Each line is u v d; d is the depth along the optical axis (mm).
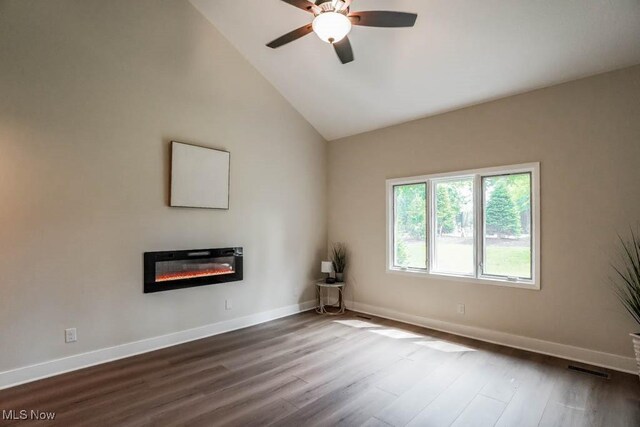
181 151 3711
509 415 2305
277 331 4152
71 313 3000
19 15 2754
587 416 2287
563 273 3309
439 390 2650
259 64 4461
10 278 2709
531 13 2781
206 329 3959
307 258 5246
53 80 2916
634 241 2949
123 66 3326
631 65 2973
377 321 4586
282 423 2209
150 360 3236
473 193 3980
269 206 4699
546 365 3107
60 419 2248
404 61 3652
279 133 4844
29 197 2797
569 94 3293
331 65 4066
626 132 3000
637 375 2873
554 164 3373
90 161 3117
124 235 3322
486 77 3518
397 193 4777
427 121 4387
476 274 3918
